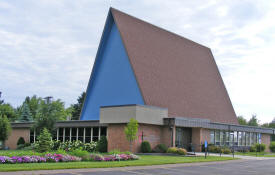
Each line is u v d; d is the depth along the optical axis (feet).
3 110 234.38
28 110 238.27
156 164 75.87
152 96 130.72
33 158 66.64
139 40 143.74
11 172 51.60
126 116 113.09
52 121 127.54
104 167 65.10
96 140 128.36
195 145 134.51
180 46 169.17
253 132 169.78
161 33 160.45
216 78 184.65
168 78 145.69
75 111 264.31
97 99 148.05
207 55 189.47
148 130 117.91
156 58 146.30
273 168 76.23
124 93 135.44
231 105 184.14
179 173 61.31
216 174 61.87
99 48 147.54
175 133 128.88
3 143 161.07
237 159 102.68
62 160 71.36
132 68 131.23
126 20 144.97
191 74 163.84
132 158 84.64
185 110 143.74
